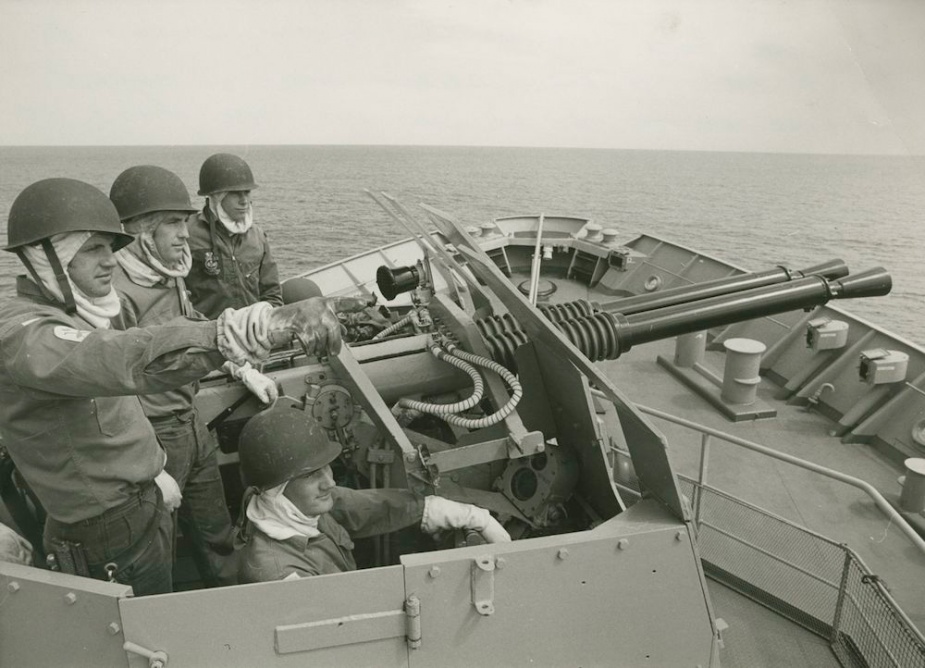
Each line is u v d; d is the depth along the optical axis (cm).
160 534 288
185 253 365
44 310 225
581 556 246
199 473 364
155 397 339
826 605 419
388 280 433
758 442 623
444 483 347
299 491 266
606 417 631
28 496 313
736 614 424
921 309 3622
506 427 336
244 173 482
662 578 254
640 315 454
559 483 346
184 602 227
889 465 589
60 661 235
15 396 238
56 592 227
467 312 453
